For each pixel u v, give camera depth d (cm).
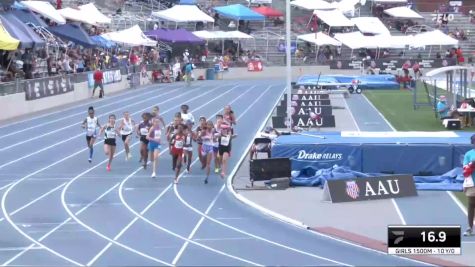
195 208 2895
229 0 12050
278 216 2705
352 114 6019
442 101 5494
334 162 3466
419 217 2647
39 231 2547
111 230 2550
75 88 7031
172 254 2223
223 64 10481
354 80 8238
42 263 2144
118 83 8212
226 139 3491
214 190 3244
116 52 8981
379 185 3008
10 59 6112
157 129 3553
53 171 3697
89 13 8569
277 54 10944
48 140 4659
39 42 6147
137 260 2162
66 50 7331
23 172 3675
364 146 3456
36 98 6175
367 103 6981
